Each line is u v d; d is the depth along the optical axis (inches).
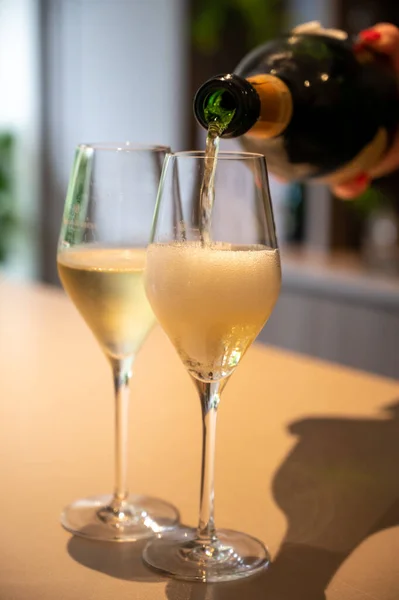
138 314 25.5
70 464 29.2
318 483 28.3
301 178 36.4
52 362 38.9
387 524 26.1
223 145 62.7
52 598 22.4
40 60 134.6
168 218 23.2
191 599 22.4
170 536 25.0
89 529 25.3
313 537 25.3
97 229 26.1
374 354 81.4
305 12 97.1
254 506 26.9
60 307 49.0
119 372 26.4
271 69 32.2
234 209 23.2
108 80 124.0
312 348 87.5
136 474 28.8
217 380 24.1
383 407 34.6
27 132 141.7
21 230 144.9
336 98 33.0
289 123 31.7
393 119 35.0
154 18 114.0
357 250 96.0
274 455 30.2
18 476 28.4
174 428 32.2
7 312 47.7
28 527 25.5
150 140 116.7
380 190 88.4
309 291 86.7
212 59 106.0
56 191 139.2
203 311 22.7
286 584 23.1
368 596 22.7
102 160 26.0
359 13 89.4
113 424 32.4
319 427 32.4
